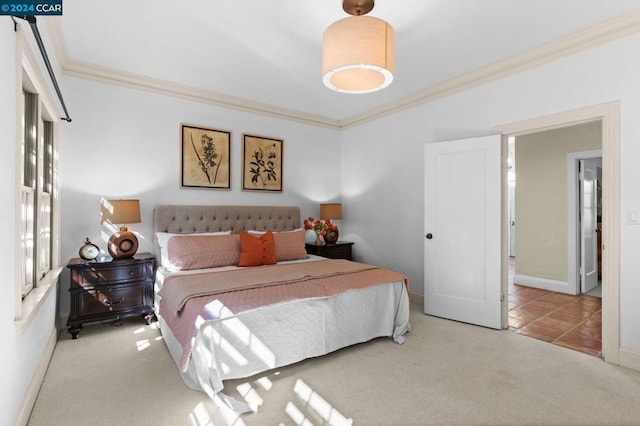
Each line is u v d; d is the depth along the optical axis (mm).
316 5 2268
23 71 1874
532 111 2996
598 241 5379
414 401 1955
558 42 2744
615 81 2500
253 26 2533
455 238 3480
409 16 2396
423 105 3967
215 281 2619
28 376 1806
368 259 4734
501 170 3207
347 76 2326
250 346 2160
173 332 2275
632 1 2240
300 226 4781
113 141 3402
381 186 4547
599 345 2816
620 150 2471
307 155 4895
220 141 4078
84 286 2918
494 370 2344
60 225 3135
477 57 3064
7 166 1423
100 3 2244
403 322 2975
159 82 3588
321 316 2473
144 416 1795
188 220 3766
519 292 4832
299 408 1887
